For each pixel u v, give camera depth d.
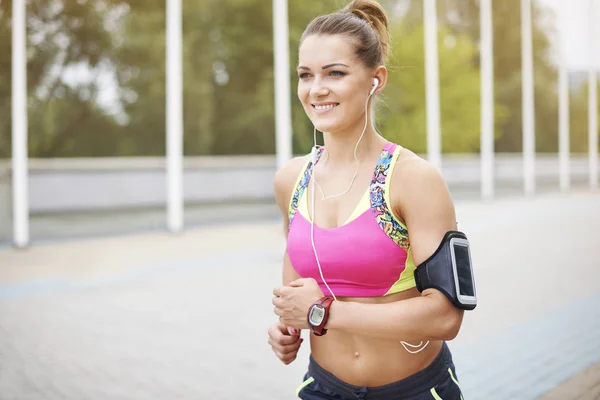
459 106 30.50
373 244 1.66
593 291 7.31
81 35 23.38
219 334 5.76
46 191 15.59
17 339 5.64
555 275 8.33
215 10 26.11
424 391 1.76
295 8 24.55
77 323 6.20
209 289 7.79
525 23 22.16
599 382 4.37
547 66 38.16
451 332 1.58
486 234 12.71
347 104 1.67
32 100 22.89
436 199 1.62
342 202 1.73
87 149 24.61
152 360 5.03
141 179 17.20
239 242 12.02
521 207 18.62
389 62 1.88
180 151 13.37
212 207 18.34
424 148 29.12
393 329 1.56
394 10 30.38
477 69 32.91
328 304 1.61
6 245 11.59
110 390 4.39
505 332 5.64
